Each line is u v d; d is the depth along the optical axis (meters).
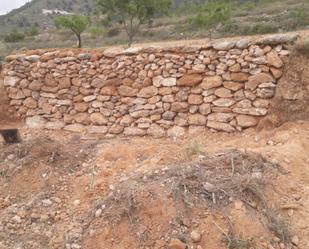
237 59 5.44
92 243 3.74
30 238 4.02
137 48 6.11
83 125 6.63
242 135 5.46
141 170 4.61
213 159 4.43
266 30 17.28
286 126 5.18
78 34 16.20
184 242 3.43
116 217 3.81
